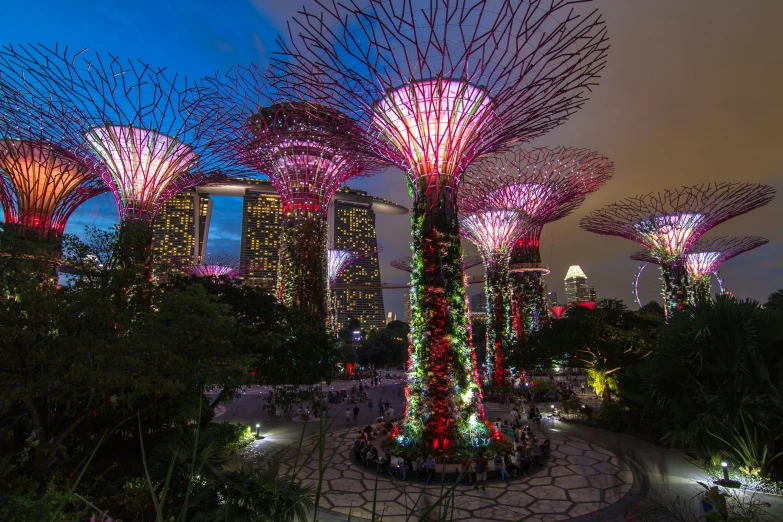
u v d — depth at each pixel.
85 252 14.97
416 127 21.03
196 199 189.50
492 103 19.39
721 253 57.56
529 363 37.56
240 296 26.09
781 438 16.03
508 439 24.53
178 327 15.04
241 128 26.55
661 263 43.47
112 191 27.19
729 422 16.28
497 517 15.05
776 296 22.16
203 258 69.12
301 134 24.47
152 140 26.00
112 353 12.87
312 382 25.12
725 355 16.47
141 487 12.34
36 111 23.86
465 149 21.44
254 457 20.47
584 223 47.59
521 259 52.72
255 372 23.73
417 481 18.30
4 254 12.60
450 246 21.47
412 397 21.16
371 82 18.94
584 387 48.59
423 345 21.05
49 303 12.27
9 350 12.42
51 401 13.05
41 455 12.99
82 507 10.42
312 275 31.64
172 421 16.38
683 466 18.59
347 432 27.69
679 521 7.33
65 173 31.42
